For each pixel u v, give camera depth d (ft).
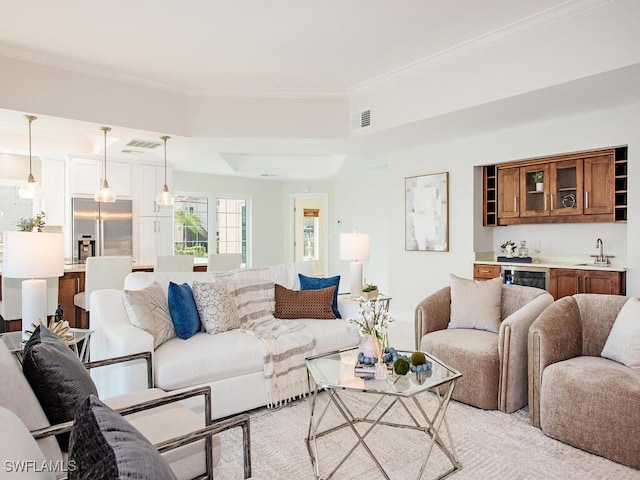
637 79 10.66
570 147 14.23
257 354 9.32
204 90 15.96
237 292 11.23
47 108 13.23
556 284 14.85
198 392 5.84
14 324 15.44
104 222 20.71
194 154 20.20
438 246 18.13
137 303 8.82
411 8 10.33
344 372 7.50
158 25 11.09
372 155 20.52
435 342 10.36
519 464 7.32
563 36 10.78
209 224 27.09
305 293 11.92
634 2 9.70
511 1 10.10
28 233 8.22
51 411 4.88
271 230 29.58
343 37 11.87
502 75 12.01
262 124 16.35
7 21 10.86
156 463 2.58
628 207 13.14
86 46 12.35
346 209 28.43
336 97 16.61
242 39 11.93
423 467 6.61
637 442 7.07
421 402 9.98
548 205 15.49
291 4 10.09
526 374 9.62
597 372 7.80
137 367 7.96
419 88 14.17
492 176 17.39
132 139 16.62
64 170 20.48
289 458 7.55
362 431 8.54
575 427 7.80
